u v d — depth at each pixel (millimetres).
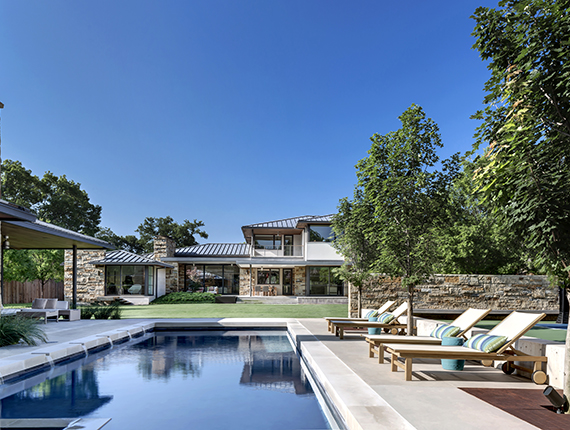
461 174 8773
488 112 4680
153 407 4988
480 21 4770
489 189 4594
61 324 13125
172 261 31094
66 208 46000
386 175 8984
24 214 9570
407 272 9086
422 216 8938
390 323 10016
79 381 6414
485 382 5418
